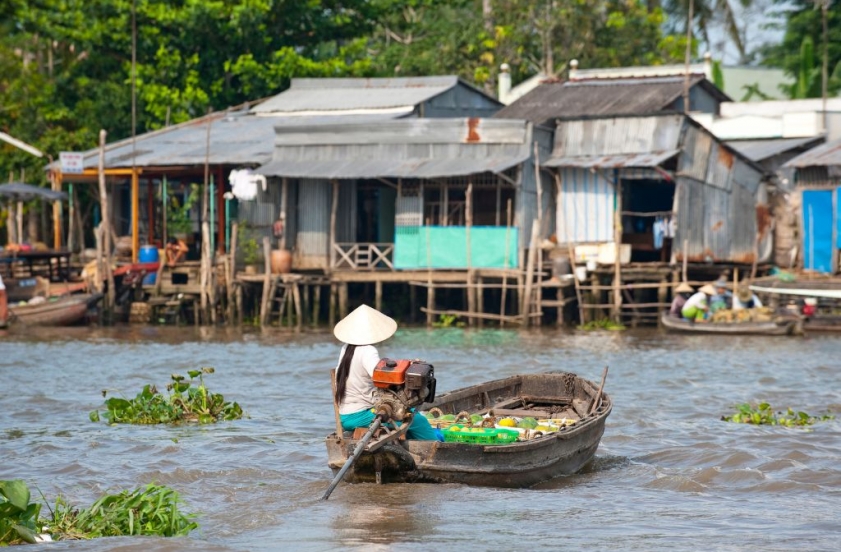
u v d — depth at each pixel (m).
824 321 58.31
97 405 34.44
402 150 63.72
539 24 89.94
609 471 25.03
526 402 29.30
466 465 22.55
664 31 104.50
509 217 61.03
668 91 73.25
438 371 42.66
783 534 19.67
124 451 27.03
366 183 67.25
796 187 63.81
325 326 64.12
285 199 65.38
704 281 64.81
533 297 61.06
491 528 19.97
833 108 74.19
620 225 61.16
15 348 51.47
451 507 21.36
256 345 52.88
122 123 85.12
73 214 74.12
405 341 53.66
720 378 40.62
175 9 83.50
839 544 19.00
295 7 85.75
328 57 102.88
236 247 65.31
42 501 22.19
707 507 21.72
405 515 20.77
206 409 31.97
